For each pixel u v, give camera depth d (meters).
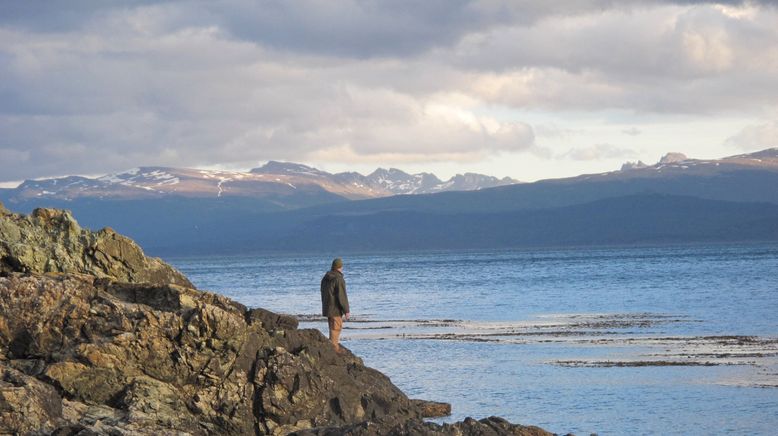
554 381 53.94
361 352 70.06
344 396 36.16
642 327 86.00
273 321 37.50
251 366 34.41
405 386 53.12
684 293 133.25
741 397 47.66
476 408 45.94
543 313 108.25
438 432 29.53
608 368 58.69
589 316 101.88
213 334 33.81
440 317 105.81
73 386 32.09
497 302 130.00
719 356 63.03
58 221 40.31
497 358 65.19
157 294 36.22
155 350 33.38
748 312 97.94
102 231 40.22
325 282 40.97
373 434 29.11
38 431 27.47
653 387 51.19
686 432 40.03
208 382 33.53
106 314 33.75
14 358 33.41
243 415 33.38
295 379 34.22
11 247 37.41
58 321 33.62
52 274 36.50
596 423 42.12
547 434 32.94
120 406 31.92
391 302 136.50
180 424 31.62
